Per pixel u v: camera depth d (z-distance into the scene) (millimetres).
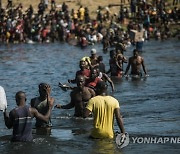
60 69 48719
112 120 20984
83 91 26047
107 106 20812
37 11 98000
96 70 29344
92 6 102500
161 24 93812
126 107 28875
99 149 19484
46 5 98000
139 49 68312
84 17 93938
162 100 31062
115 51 43562
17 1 102250
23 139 20703
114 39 75062
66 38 86438
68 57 60312
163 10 96625
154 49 71000
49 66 51125
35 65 52031
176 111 27453
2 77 43281
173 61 55062
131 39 70062
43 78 42625
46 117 21344
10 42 83438
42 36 84625
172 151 19109
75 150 19453
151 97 32312
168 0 105000
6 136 21859
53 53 65500
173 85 37625
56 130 23094
